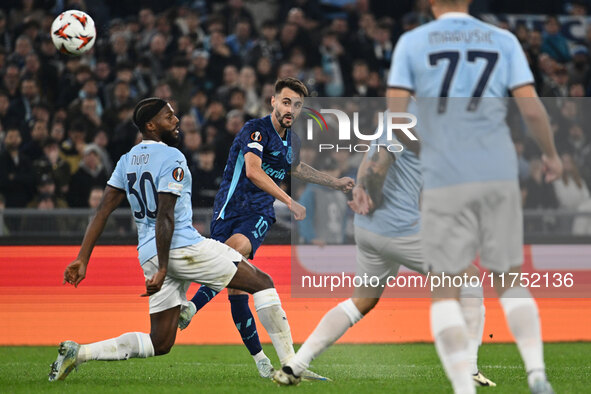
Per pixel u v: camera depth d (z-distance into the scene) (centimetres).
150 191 1720
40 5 5175
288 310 3269
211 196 4034
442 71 1402
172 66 4662
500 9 5916
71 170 4250
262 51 4969
